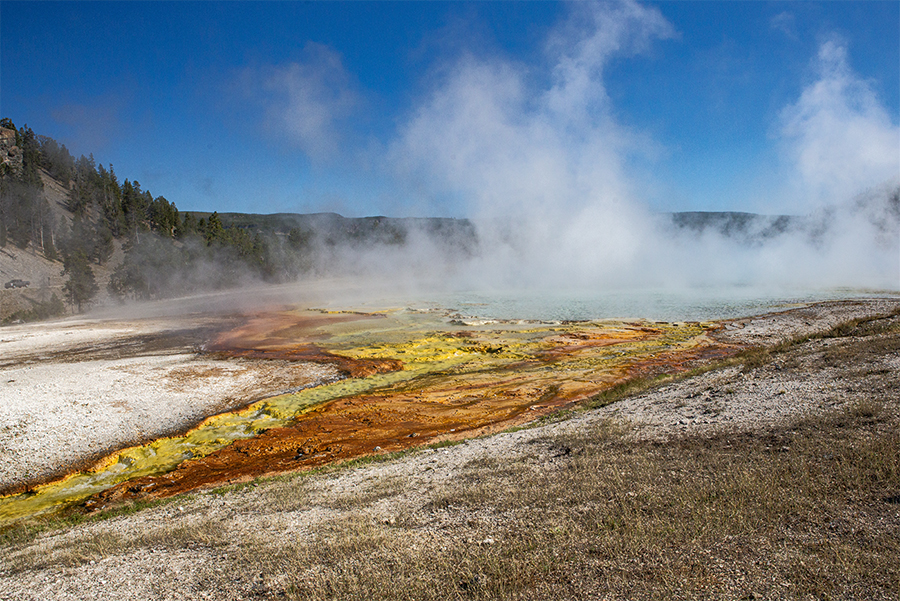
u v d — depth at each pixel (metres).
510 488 8.93
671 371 24.53
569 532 6.39
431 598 5.14
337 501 10.05
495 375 27.31
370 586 5.58
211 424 21.50
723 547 5.37
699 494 6.93
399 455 14.27
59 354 38.97
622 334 37.38
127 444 19.33
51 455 18.22
